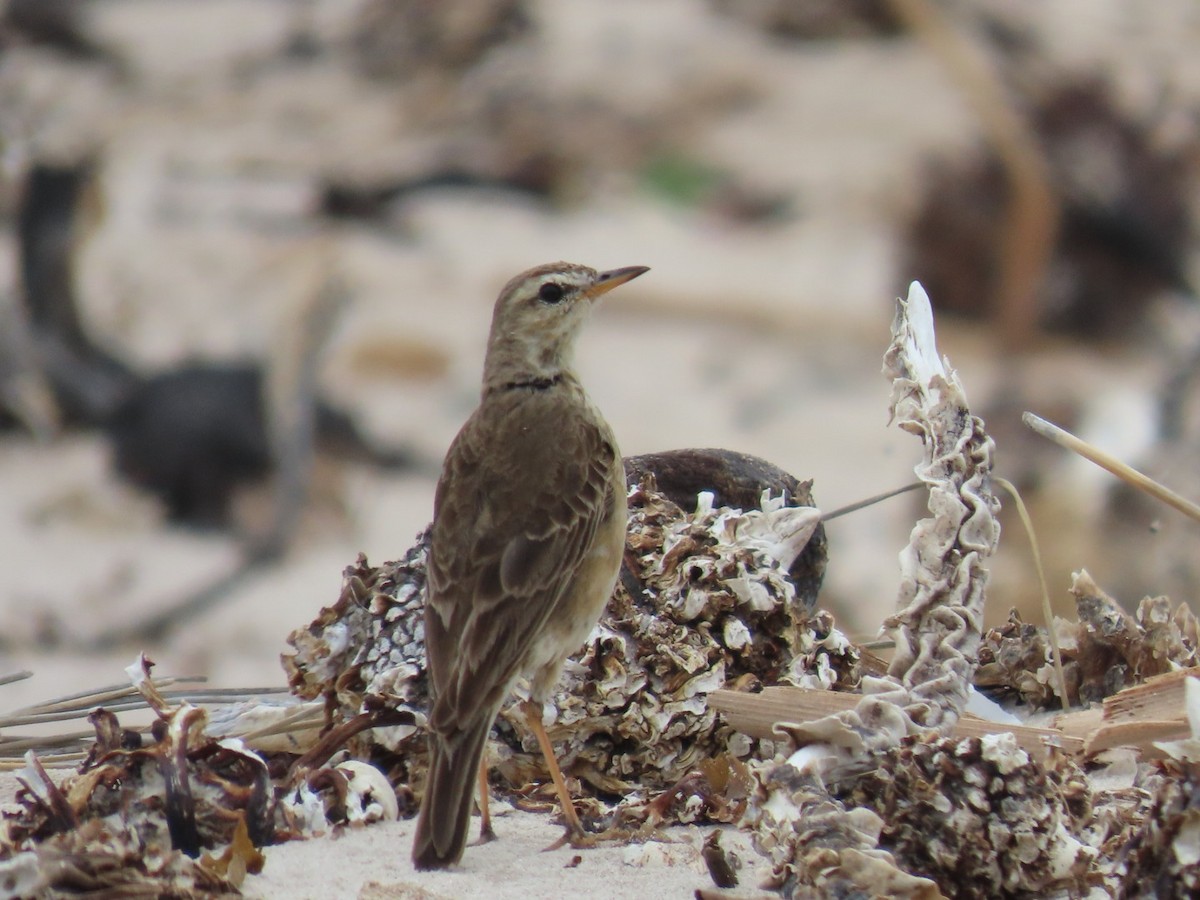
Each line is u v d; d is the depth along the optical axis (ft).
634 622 21.93
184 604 42.96
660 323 64.75
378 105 79.87
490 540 20.86
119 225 66.44
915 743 18.61
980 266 66.18
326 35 83.51
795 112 77.41
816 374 60.70
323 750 21.27
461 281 67.31
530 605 20.62
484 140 77.82
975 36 71.41
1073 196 65.77
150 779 19.97
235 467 50.01
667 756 21.77
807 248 69.62
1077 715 21.67
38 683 37.88
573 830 20.31
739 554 22.34
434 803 19.44
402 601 22.63
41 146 62.23
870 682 20.39
